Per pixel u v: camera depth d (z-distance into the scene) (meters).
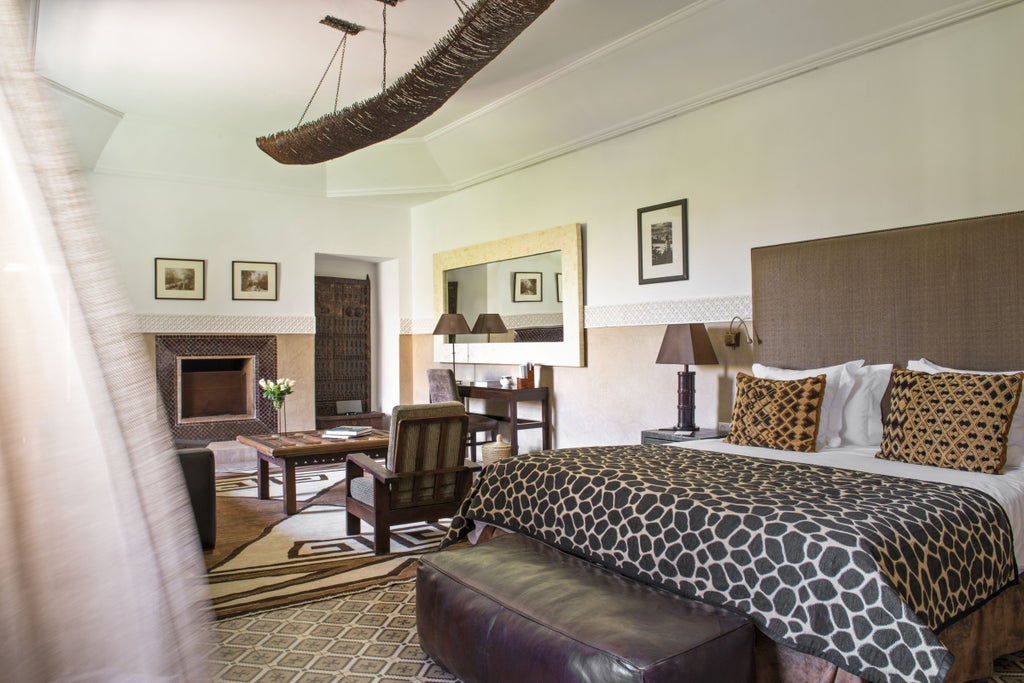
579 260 6.09
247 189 7.35
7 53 1.13
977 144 3.76
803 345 4.46
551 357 6.40
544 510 2.89
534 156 6.48
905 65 4.05
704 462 3.12
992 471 3.00
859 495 2.44
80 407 1.15
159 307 6.85
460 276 7.65
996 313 3.62
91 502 1.14
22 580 1.12
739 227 4.90
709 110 5.08
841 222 4.34
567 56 5.12
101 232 1.18
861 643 1.87
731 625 1.98
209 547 4.00
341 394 8.52
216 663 1.21
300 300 7.67
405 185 7.61
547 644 1.96
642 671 1.72
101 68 5.23
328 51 5.00
